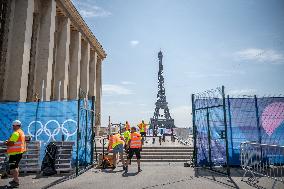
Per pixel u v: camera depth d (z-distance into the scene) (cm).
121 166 1253
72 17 2784
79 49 3055
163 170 1116
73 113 1238
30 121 1247
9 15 1833
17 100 1734
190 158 1555
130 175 991
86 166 1190
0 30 1797
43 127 1237
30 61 2122
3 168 959
